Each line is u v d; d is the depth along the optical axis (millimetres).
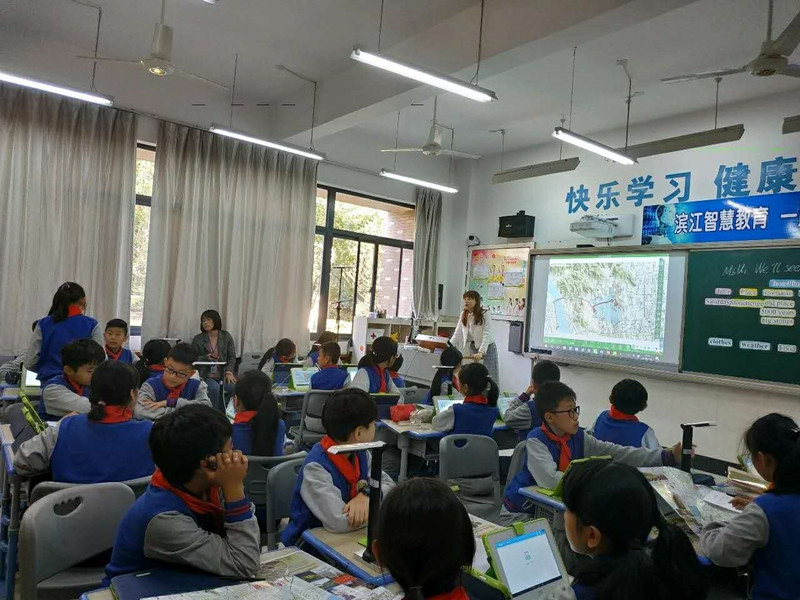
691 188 5883
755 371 4906
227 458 1378
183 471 1365
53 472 1924
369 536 1523
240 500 1403
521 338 7207
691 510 1904
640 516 1094
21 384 3633
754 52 4570
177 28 4891
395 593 989
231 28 4840
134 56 5555
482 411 3328
